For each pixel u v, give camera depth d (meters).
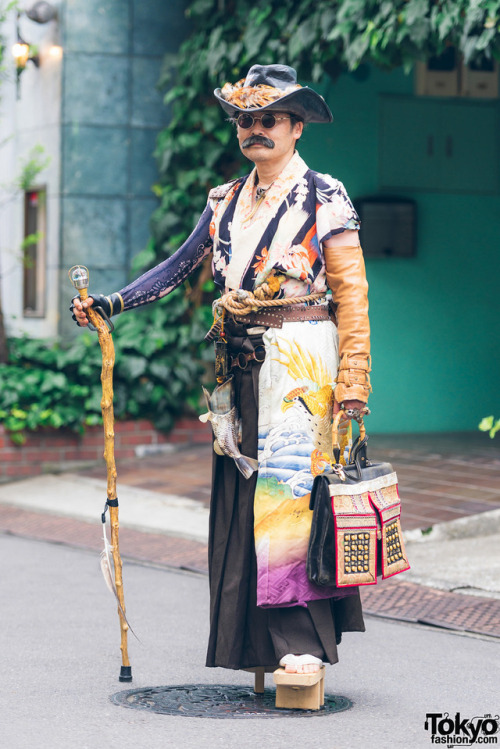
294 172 5.16
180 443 13.99
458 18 9.78
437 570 8.27
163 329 14.02
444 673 5.85
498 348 15.39
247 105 5.06
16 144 15.16
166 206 14.15
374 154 14.78
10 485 12.95
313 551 4.94
